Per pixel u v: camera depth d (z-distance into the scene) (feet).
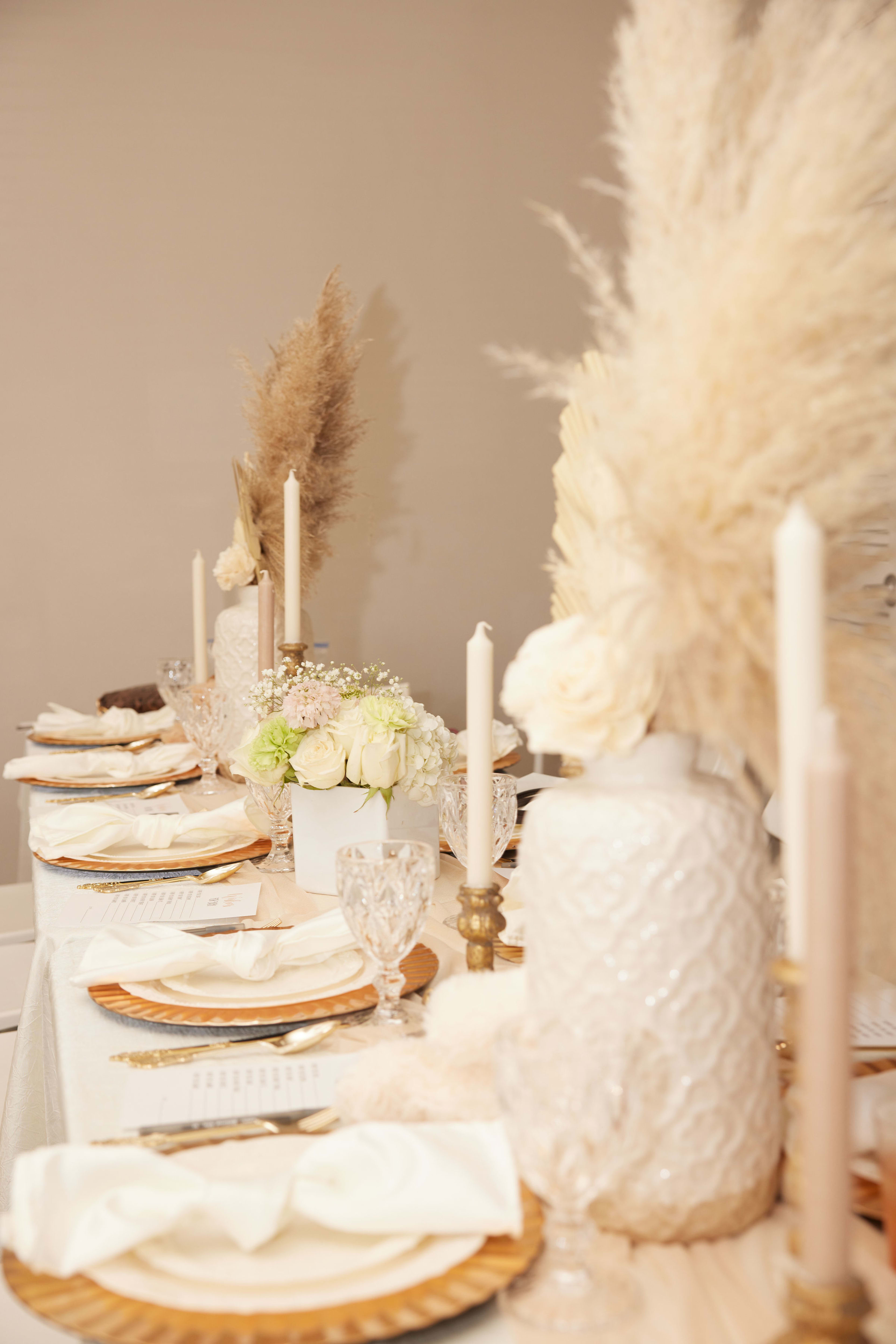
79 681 12.02
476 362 12.85
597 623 2.31
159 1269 1.94
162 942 3.57
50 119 11.60
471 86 12.63
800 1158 1.79
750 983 2.19
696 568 2.08
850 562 2.22
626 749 2.22
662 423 2.08
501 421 12.94
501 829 4.29
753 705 2.11
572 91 12.88
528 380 12.92
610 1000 2.16
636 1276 2.06
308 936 3.70
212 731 6.89
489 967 3.09
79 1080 2.95
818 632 1.57
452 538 12.93
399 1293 1.89
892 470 2.05
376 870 3.13
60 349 11.76
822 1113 1.45
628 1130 1.94
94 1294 1.89
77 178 11.69
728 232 2.12
